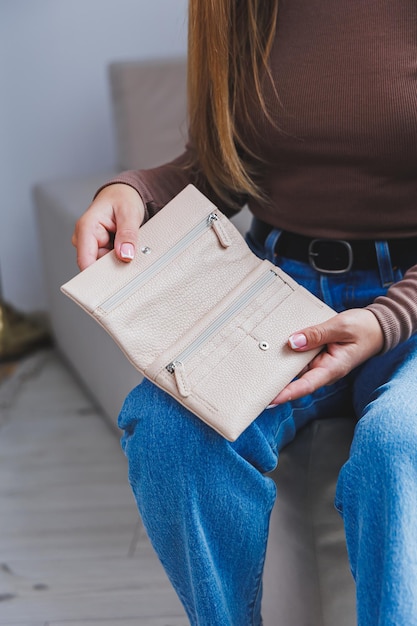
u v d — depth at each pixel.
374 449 0.67
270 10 0.94
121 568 1.30
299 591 0.90
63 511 1.46
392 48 0.86
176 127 1.68
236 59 0.96
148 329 0.78
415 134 0.86
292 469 0.92
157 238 0.83
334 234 0.92
